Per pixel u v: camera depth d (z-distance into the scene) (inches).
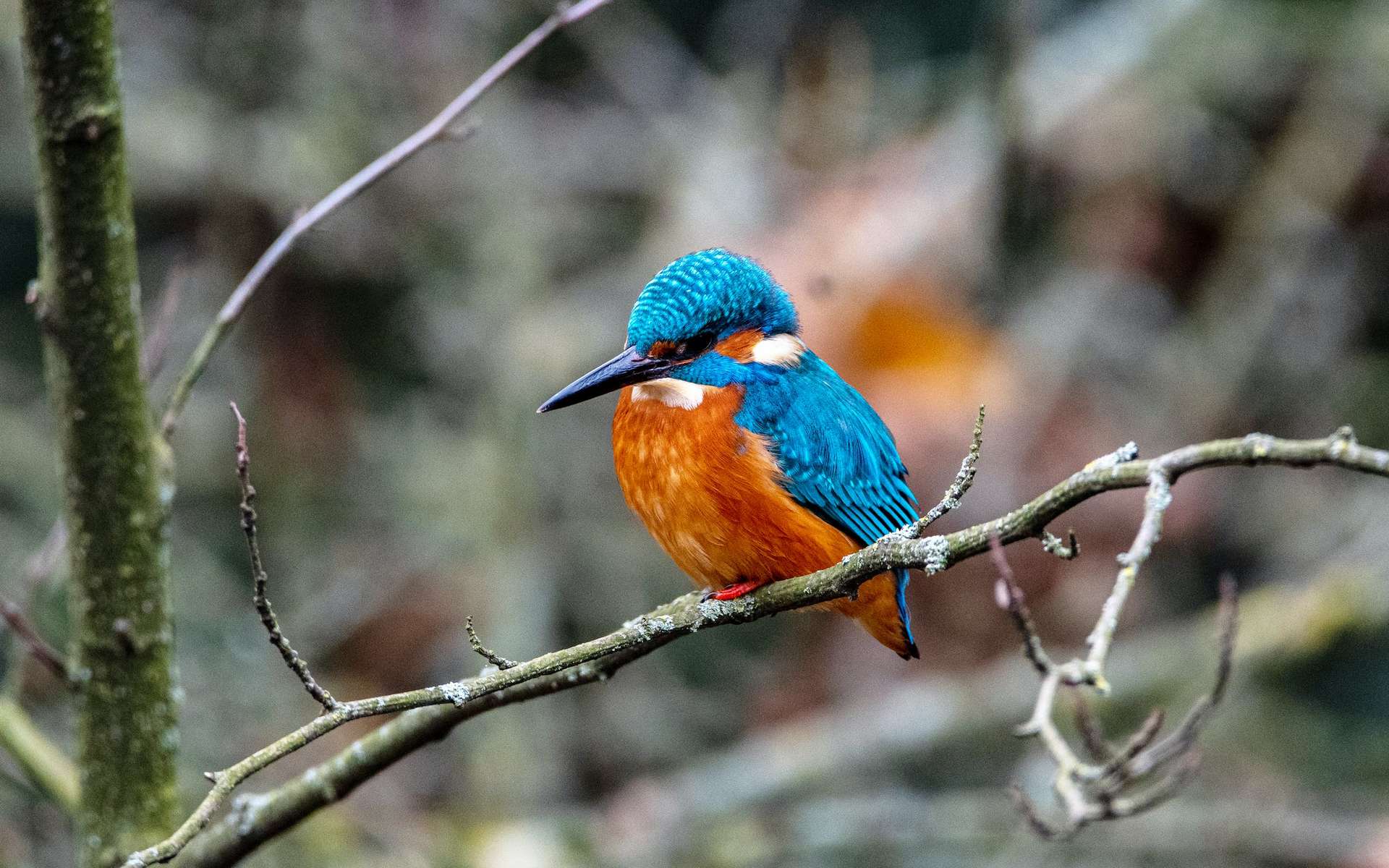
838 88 524.7
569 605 513.3
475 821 455.8
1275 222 539.5
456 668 479.5
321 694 164.9
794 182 519.5
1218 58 557.3
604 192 592.4
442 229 534.0
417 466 514.3
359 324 541.3
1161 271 547.5
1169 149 549.3
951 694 471.5
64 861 367.6
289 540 493.4
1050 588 473.4
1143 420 519.5
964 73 565.3
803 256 478.0
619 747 493.0
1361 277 550.9
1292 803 458.9
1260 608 486.0
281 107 500.7
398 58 508.1
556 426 520.7
